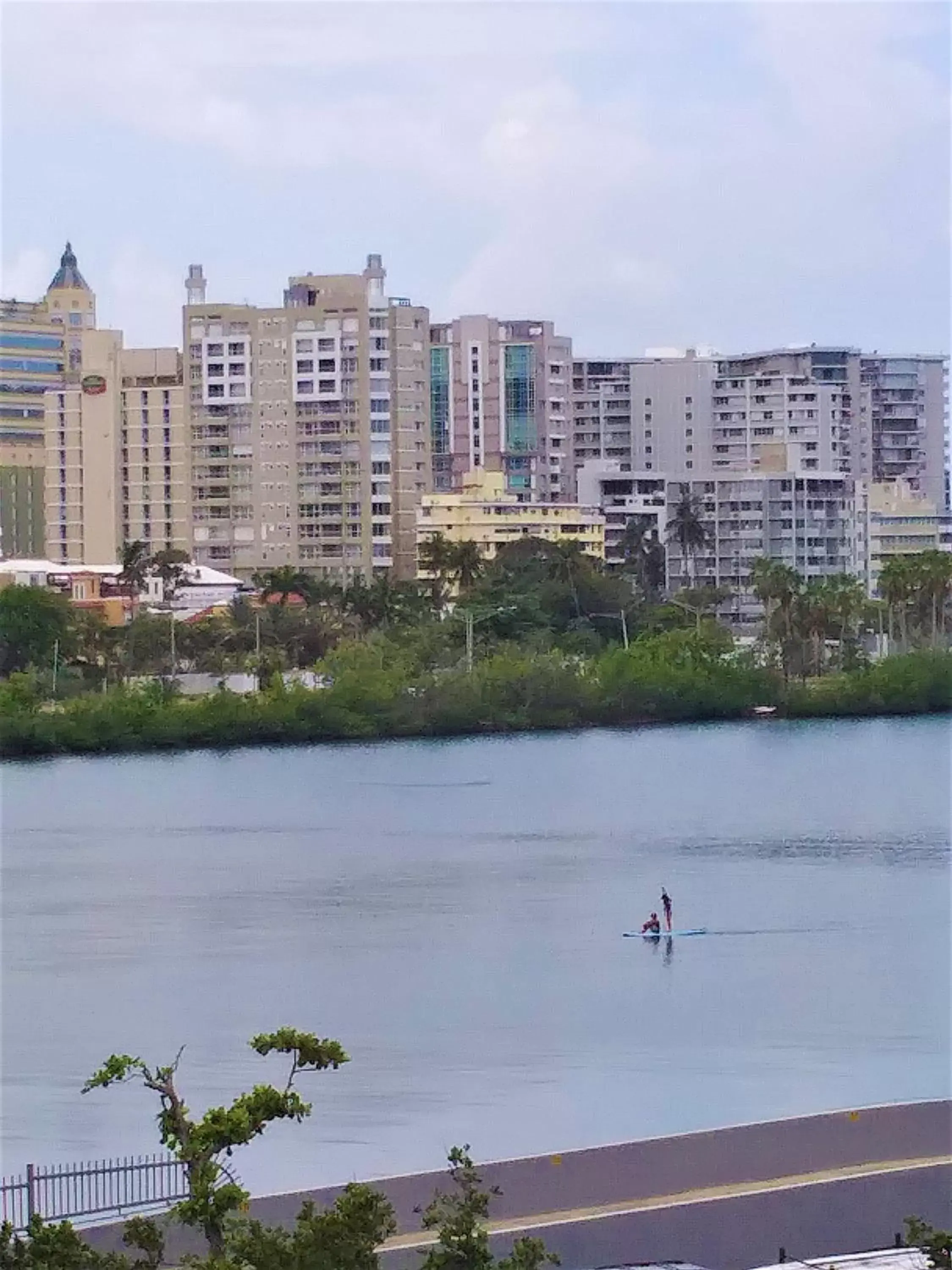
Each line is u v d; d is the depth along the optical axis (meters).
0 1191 86.75
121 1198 90.00
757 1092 129.25
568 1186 87.94
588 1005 158.25
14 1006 160.62
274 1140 118.12
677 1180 89.31
